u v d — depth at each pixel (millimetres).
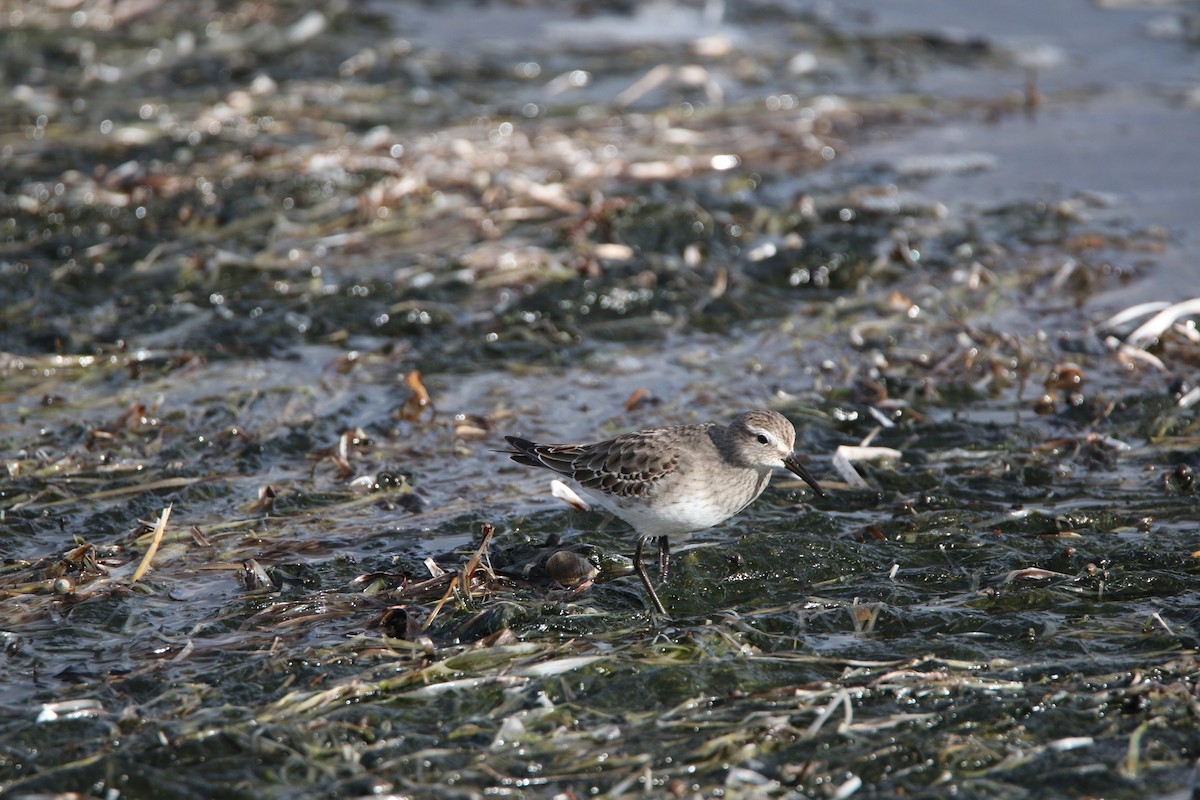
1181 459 13305
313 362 15844
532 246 18328
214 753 8781
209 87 24234
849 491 12898
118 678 9703
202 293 17219
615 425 14344
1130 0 29453
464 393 15148
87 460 13375
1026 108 24234
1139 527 11922
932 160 21906
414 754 8766
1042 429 14078
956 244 18766
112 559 11531
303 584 11203
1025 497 12664
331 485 13062
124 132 21688
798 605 10797
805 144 22188
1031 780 8547
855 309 17062
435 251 18297
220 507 12656
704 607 11039
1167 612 10484
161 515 12445
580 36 28094
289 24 27656
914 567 11398
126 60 25328
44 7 27484
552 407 14820
